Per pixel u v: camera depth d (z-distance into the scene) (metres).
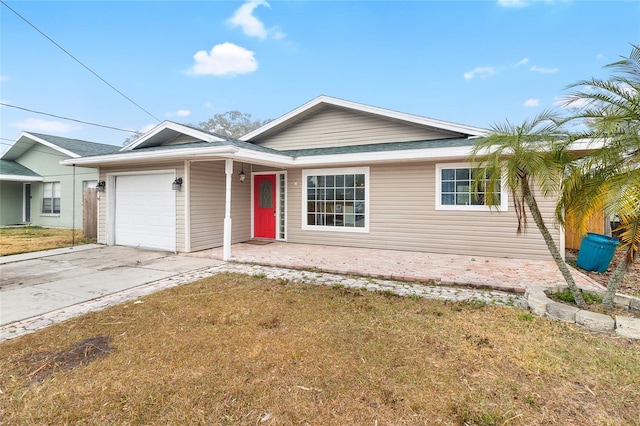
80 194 13.71
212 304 4.38
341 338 3.31
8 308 4.34
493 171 3.84
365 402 2.30
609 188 3.15
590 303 3.91
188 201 8.14
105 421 2.14
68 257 7.75
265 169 10.15
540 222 3.89
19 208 15.24
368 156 7.77
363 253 7.96
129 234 9.20
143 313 4.07
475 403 2.28
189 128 8.64
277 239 10.05
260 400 2.33
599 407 2.23
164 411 2.23
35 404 2.31
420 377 2.60
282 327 3.61
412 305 4.29
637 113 3.18
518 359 2.86
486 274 5.78
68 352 3.08
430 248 8.09
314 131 10.36
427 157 7.27
